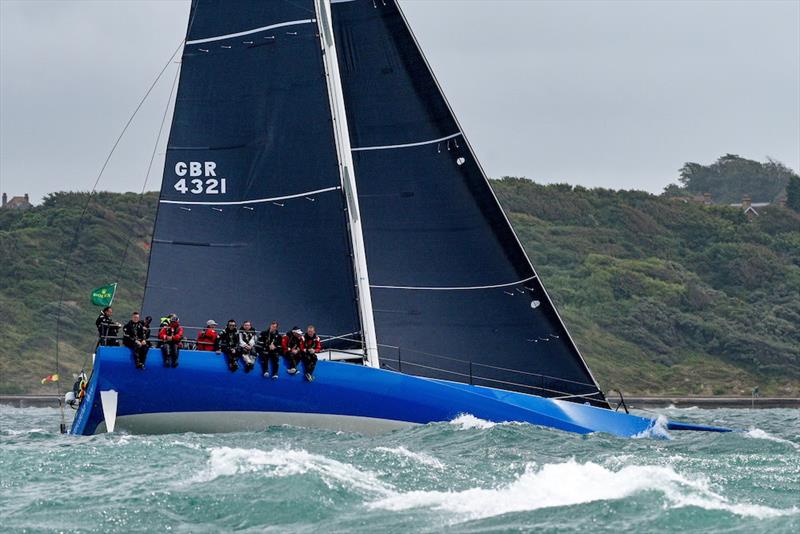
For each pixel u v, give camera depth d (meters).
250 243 116.25
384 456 86.75
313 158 116.50
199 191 116.94
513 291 117.31
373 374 108.06
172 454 90.56
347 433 106.06
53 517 69.75
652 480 75.06
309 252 115.88
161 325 108.62
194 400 105.31
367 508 71.00
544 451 96.44
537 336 116.94
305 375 106.50
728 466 87.44
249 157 117.00
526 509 70.19
